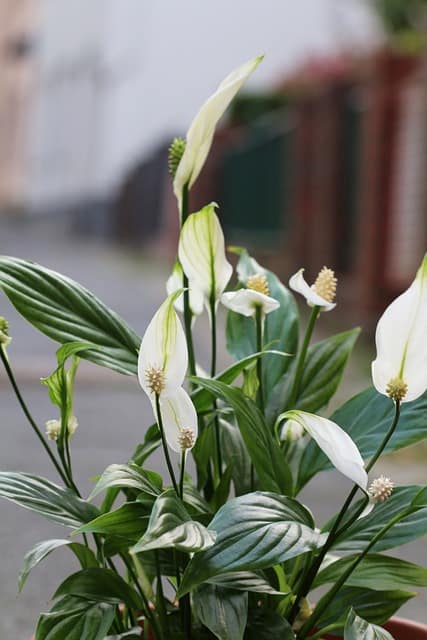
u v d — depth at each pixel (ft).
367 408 6.89
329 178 46.44
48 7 142.20
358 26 57.52
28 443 21.52
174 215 82.53
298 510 5.67
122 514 5.76
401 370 5.71
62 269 66.85
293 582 6.60
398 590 6.67
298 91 59.00
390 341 5.71
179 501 5.43
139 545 5.06
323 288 6.60
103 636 5.94
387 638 5.80
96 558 6.73
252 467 6.81
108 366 6.40
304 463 7.05
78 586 6.21
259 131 60.29
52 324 6.42
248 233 62.34
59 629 5.99
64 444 7.07
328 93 46.83
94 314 6.60
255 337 7.68
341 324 40.60
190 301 7.16
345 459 5.55
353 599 6.68
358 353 34.71
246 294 6.53
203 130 6.82
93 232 115.55
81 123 123.24
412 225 38.29
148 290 53.83
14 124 145.59
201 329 39.19
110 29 119.85
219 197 69.56
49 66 135.54
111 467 5.87
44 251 87.56
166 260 81.00
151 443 6.61
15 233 118.83
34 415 24.58
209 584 5.84
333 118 46.57
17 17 147.23
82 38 126.41
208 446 6.85
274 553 5.31
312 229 49.37
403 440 6.64
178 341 5.69
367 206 39.73
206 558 5.30
